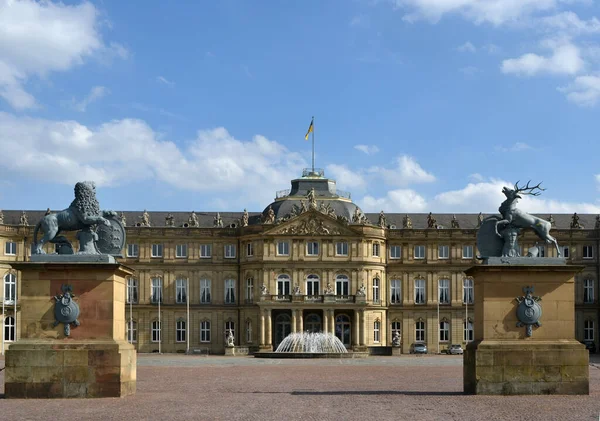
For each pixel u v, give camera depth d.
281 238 152.25
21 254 150.88
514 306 51.22
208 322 156.25
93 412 43.88
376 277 155.12
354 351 139.75
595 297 157.50
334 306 148.00
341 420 41.72
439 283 158.50
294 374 78.81
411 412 44.50
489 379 50.62
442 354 147.88
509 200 52.69
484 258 52.59
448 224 164.88
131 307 155.25
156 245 157.38
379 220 159.25
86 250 51.19
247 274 154.75
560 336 51.12
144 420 41.34
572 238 157.38
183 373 80.75
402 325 157.50
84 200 51.31
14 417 41.97
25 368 49.38
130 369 52.25
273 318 151.62
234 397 52.88
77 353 49.44
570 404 46.53
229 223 162.88
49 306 49.94
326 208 153.12
